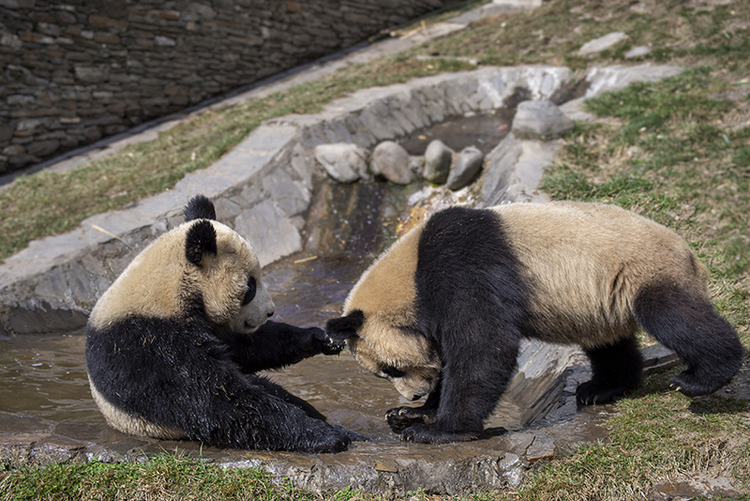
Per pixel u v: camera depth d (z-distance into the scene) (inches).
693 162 276.5
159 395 130.1
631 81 390.9
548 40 520.4
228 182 325.7
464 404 137.7
